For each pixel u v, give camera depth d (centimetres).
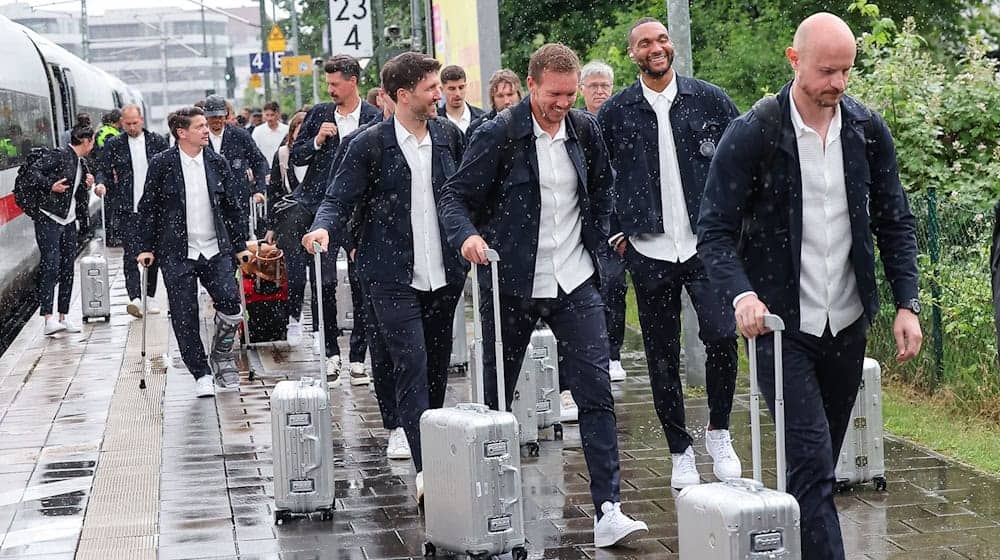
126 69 14800
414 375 746
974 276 959
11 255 1789
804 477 535
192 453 915
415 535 705
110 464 891
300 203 1103
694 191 765
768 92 1588
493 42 1330
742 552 497
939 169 1152
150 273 1648
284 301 1369
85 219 2534
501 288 685
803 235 534
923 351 1010
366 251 756
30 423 1039
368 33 2147
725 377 780
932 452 833
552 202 679
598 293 687
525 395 870
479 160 677
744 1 1903
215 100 1602
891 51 1223
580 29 2295
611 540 662
